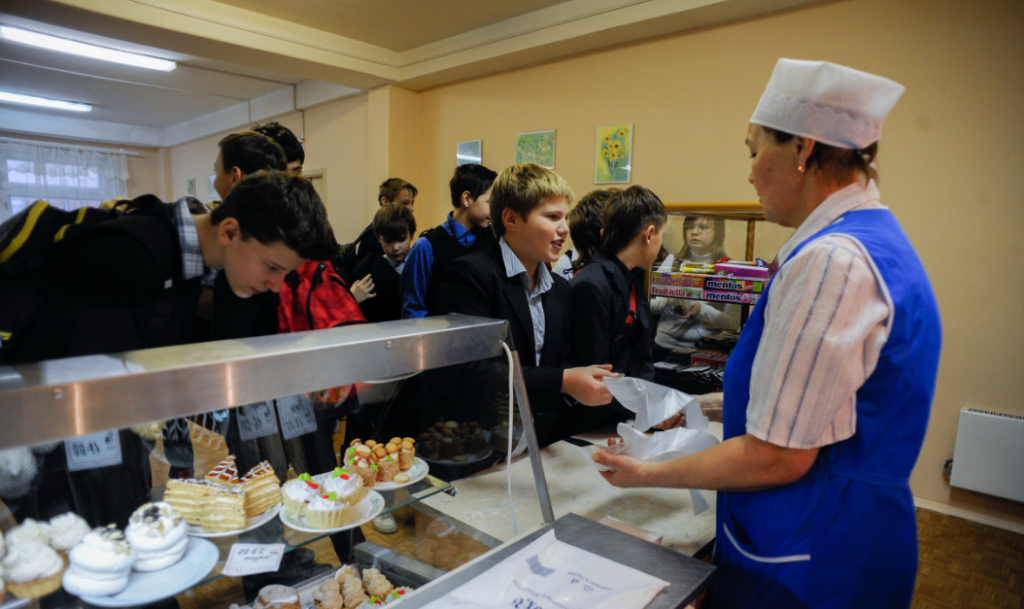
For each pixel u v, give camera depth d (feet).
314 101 20.35
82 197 29.22
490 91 15.74
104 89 21.86
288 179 3.42
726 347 8.96
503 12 13.35
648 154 12.48
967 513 8.96
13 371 1.96
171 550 2.38
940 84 8.82
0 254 3.19
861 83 2.39
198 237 3.58
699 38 11.50
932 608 6.79
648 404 3.81
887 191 9.41
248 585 2.75
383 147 17.51
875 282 2.27
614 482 3.16
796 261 2.38
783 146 2.64
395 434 3.27
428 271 8.54
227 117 25.30
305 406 2.86
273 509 2.78
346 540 3.13
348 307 5.25
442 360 2.97
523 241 4.73
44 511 2.08
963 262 8.80
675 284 8.61
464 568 2.63
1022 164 8.22
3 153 26.86
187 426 2.38
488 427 3.40
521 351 4.78
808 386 2.26
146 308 3.40
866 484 2.45
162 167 31.89
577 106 13.74
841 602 2.51
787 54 10.36
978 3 8.39
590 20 12.09
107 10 12.18
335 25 14.69
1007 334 8.51
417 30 14.79
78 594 2.18
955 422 9.02
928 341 2.41
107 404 1.96
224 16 13.58
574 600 2.38
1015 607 6.82
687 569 2.68
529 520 3.27
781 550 2.60
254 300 4.46
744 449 2.51
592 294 5.25
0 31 15.53
